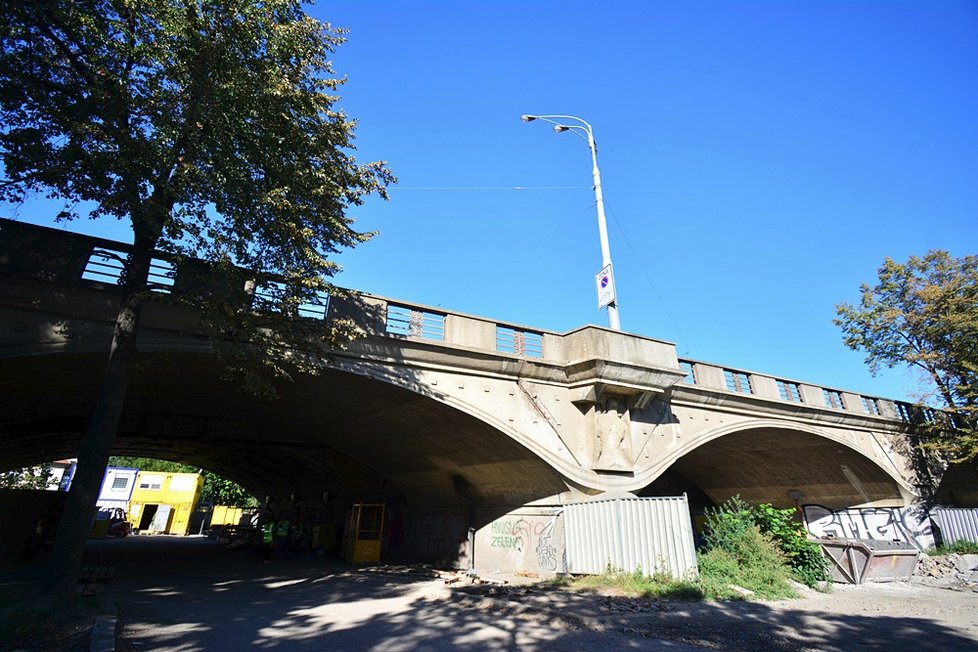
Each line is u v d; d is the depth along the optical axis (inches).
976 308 1005.2
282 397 735.1
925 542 1066.1
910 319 1095.0
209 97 393.7
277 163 434.0
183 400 777.6
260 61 415.2
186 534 2336.4
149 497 2363.4
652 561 563.8
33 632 300.8
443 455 808.9
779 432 979.3
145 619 402.9
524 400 681.6
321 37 474.6
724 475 1290.6
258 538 1323.8
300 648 324.5
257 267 438.3
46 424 821.9
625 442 718.5
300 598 534.3
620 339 722.2
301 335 471.8
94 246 471.5
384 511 1064.8
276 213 422.9
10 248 435.8
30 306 440.1
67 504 367.2
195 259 450.9
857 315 1173.7
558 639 348.2
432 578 714.2
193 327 500.7
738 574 542.9
